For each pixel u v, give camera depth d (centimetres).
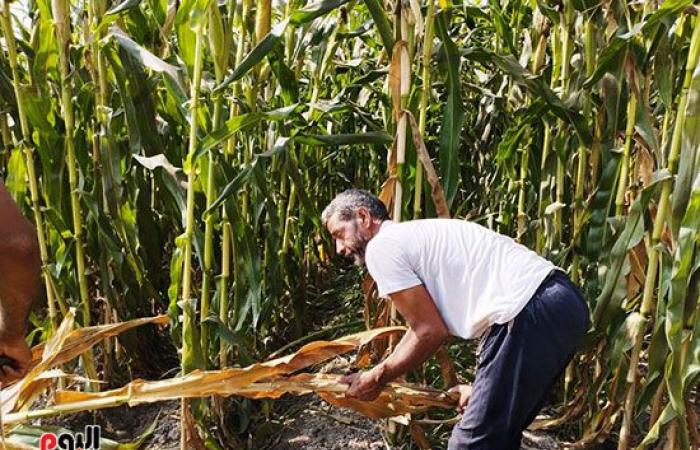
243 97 304
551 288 218
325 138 262
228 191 258
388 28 251
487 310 218
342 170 568
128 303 334
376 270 221
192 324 268
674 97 282
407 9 246
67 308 328
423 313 219
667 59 243
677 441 251
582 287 319
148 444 305
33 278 131
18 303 134
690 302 229
